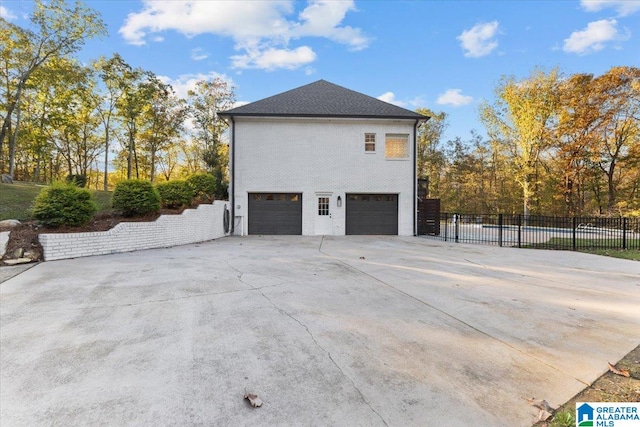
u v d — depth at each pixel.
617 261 8.48
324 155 14.64
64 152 26.61
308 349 3.08
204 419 2.07
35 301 4.39
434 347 3.18
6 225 7.58
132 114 23.83
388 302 4.62
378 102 16.05
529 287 5.62
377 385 2.49
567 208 24.17
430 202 15.26
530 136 23.38
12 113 21.12
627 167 21.64
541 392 2.44
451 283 5.85
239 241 12.03
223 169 22.47
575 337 3.47
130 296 4.65
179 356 2.90
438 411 2.19
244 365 2.76
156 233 9.74
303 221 14.57
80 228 8.14
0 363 2.73
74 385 2.42
